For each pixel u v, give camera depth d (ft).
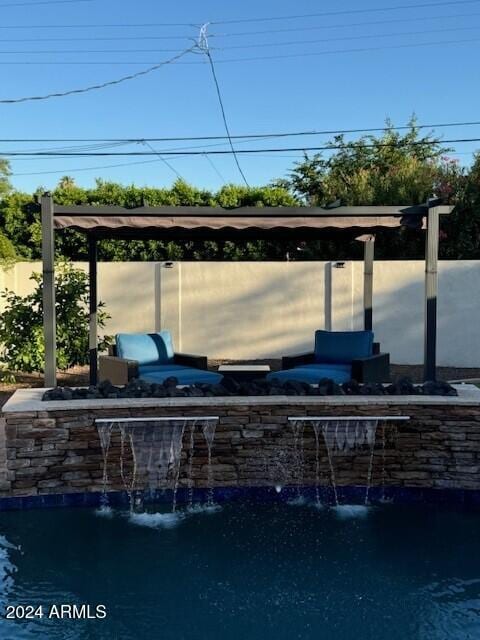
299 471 21.20
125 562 16.67
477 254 53.98
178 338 47.42
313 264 46.39
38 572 16.16
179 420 20.48
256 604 14.57
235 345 47.24
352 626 13.69
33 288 46.57
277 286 46.73
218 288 47.06
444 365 44.91
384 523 19.45
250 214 24.94
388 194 58.90
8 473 20.22
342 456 21.17
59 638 13.23
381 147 80.53
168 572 16.14
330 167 81.71
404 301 45.55
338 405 20.94
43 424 20.27
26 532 18.66
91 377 32.73
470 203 53.67
